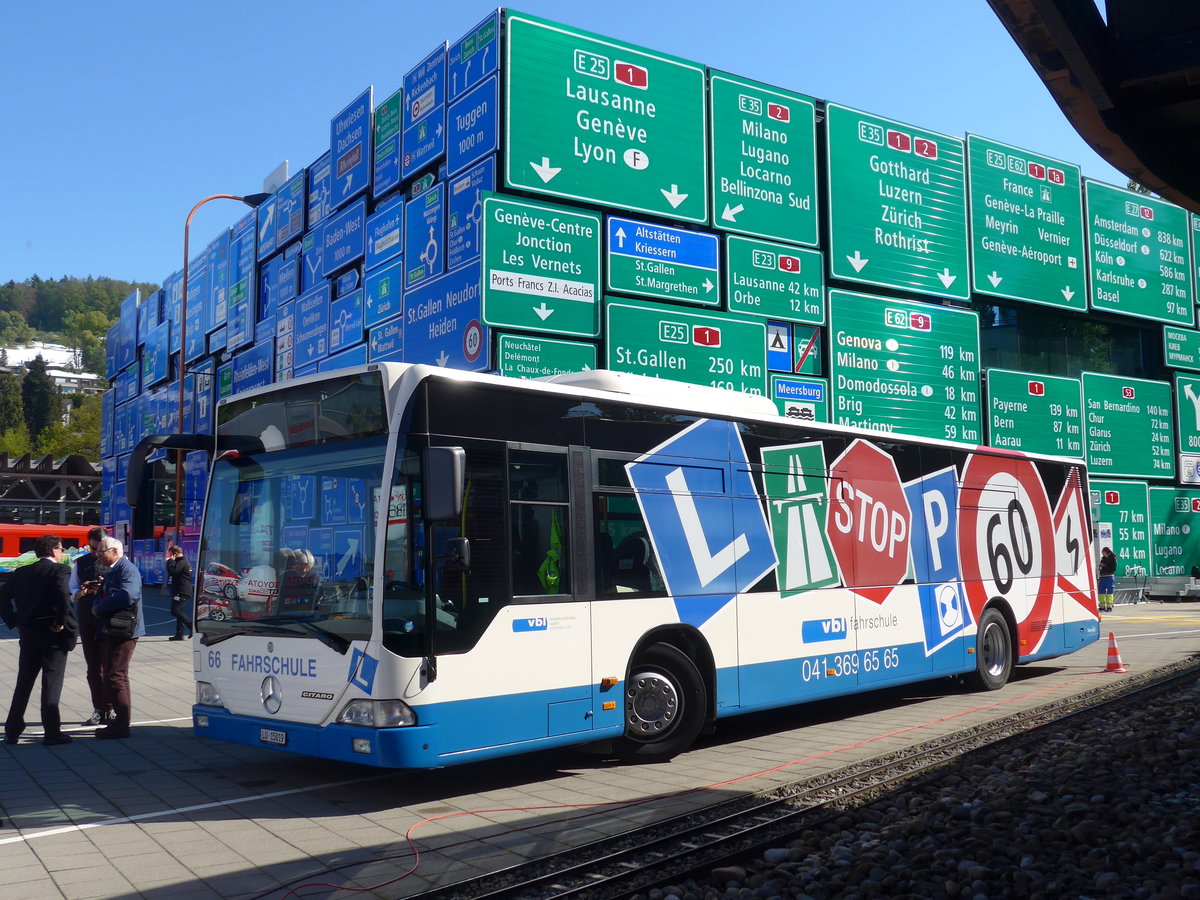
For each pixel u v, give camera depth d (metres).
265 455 7.90
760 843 6.00
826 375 24.66
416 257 22.62
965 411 27.23
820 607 10.02
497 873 5.43
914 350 26.27
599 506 8.12
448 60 21.91
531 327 20.28
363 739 6.68
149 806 7.09
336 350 26.64
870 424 25.23
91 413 101.56
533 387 7.82
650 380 9.15
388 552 6.88
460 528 7.12
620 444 8.39
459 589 7.05
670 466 8.77
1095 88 6.02
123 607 9.84
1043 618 13.47
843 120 25.50
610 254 21.39
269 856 5.84
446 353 21.11
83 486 52.38
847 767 8.03
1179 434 33.41
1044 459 13.99
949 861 5.61
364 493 7.09
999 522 12.92
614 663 8.02
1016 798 6.98
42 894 5.20
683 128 22.55
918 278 26.55
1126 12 6.11
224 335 36.28
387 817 6.73
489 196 20.05
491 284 19.95
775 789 7.29
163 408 43.59
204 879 5.43
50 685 9.40
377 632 6.73
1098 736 9.30
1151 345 33.62
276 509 7.72
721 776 7.87
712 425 9.23
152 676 14.71
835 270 24.95
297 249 30.03
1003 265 28.58
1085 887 5.18
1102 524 31.02
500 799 7.21
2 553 41.38
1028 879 5.28
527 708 7.35
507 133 20.11
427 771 8.29
